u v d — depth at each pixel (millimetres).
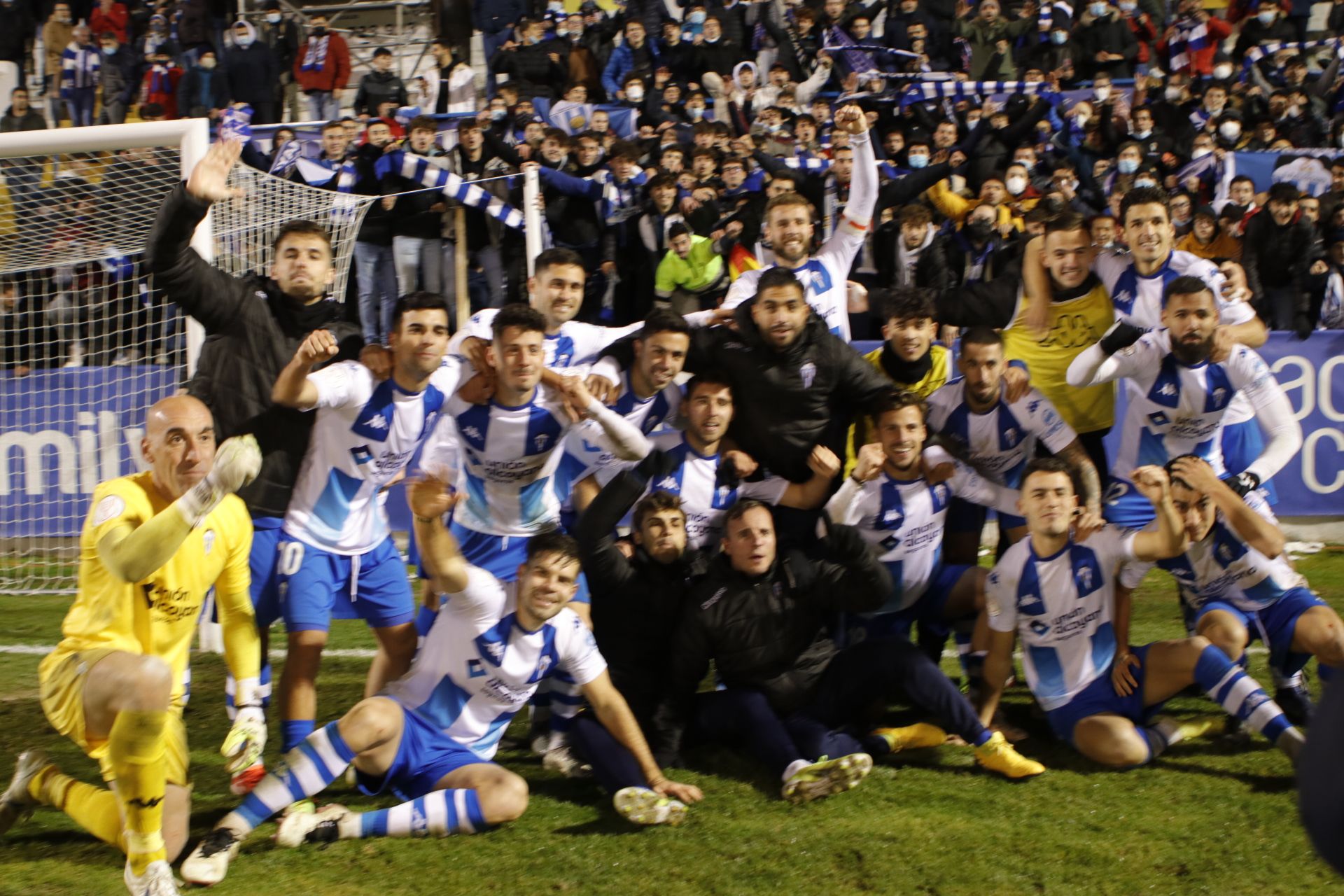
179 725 3283
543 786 3854
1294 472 7648
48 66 13008
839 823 3436
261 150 8992
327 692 5000
